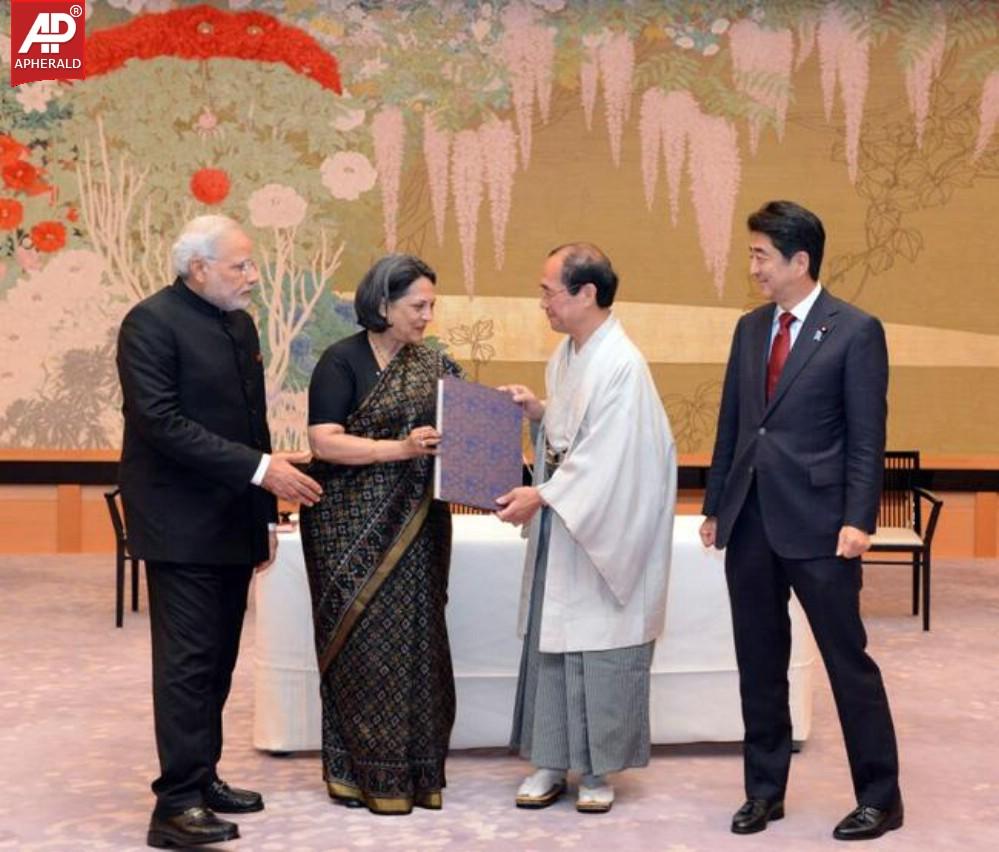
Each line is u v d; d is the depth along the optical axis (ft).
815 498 12.51
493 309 28.71
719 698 15.52
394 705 13.33
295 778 14.62
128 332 12.49
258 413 13.11
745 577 12.94
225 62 28.25
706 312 28.89
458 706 15.33
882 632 22.03
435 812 13.48
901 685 18.66
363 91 28.37
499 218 28.63
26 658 19.89
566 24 28.45
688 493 29.04
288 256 28.53
